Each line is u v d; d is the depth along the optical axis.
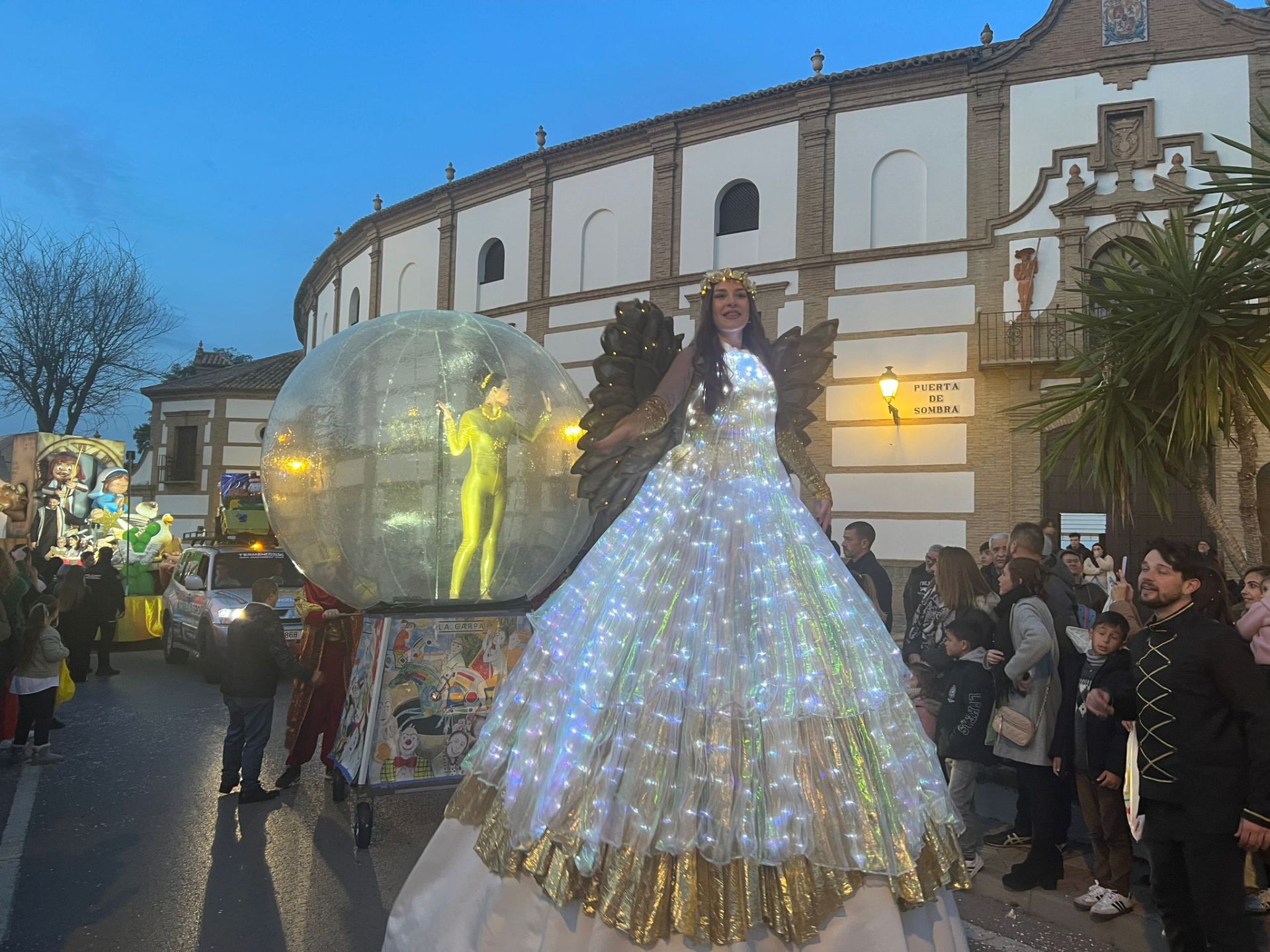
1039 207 18.70
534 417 6.04
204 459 37.22
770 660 2.10
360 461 5.73
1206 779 3.43
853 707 2.11
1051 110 18.75
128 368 34.09
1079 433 6.61
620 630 2.19
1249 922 3.42
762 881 1.95
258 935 4.46
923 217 19.78
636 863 1.94
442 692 5.93
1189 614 3.60
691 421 2.40
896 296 19.77
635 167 23.53
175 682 12.27
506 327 6.41
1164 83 18.08
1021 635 5.04
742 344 2.48
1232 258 5.94
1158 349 5.86
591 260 24.27
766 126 21.52
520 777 2.14
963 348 19.12
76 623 12.29
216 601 12.00
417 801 6.87
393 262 29.83
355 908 4.80
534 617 2.39
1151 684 3.61
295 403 5.98
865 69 20.05
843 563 2.40
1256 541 5.95
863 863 1.95
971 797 5.73
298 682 7.18
